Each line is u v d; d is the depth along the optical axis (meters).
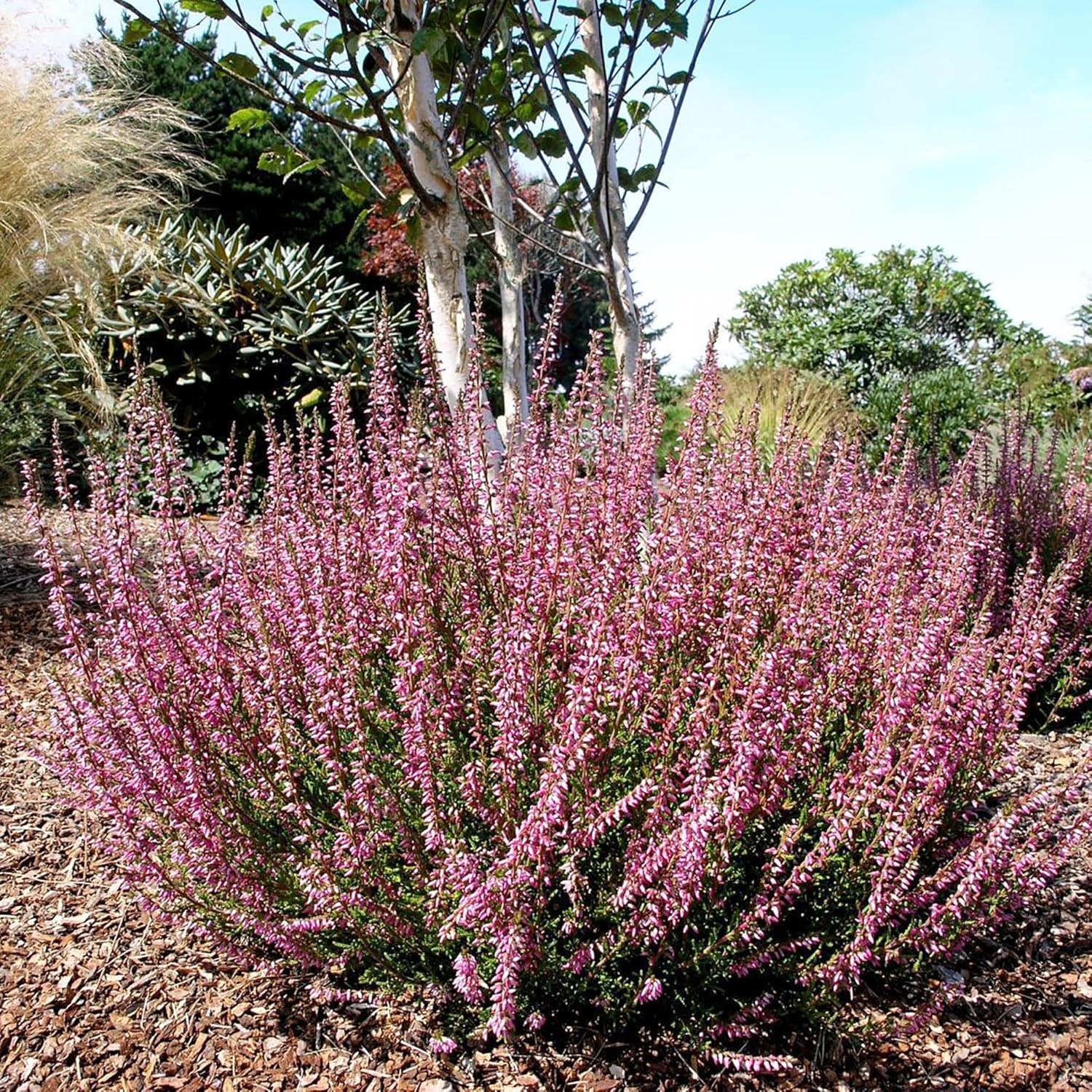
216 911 2.54
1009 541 5.17
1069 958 2.85
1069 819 3.26
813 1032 2.46
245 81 3.56
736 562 2.43
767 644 2.30
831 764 2.48
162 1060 2.38
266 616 2.76
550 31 4.40
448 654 2.55
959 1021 2.56
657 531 2.39
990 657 2.62
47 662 4.86
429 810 2.24
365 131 3.57
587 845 2.16
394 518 2.54
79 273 6.27
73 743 2.53
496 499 2.96
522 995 2.37
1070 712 4.67
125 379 8.64
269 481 3.11
